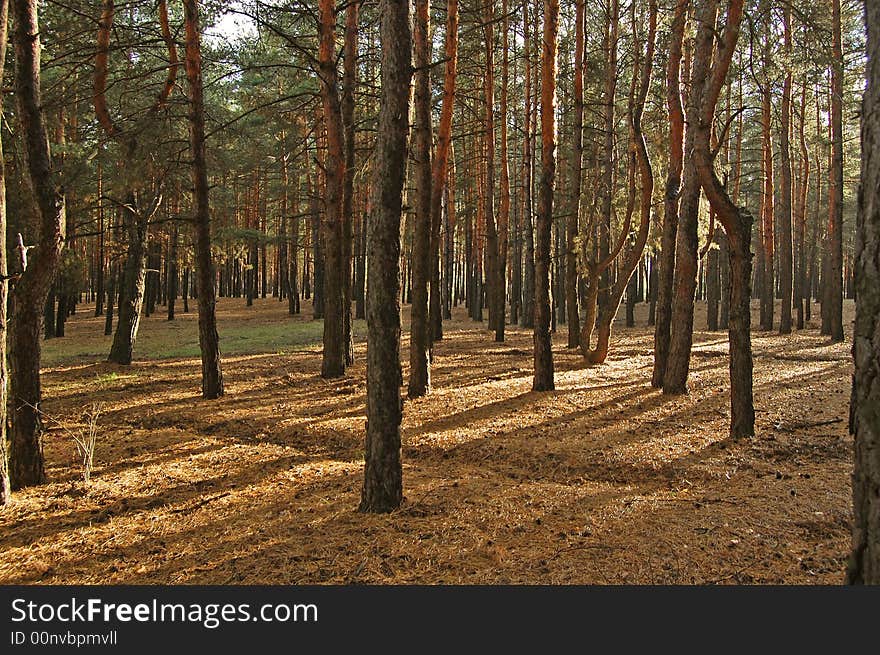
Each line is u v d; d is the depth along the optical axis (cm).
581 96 1575
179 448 830
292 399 1166
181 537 520
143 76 1139
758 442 794
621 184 2289
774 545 471
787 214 2381
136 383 1368
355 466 745
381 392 563
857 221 254
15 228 1300
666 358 1219
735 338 821
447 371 1491
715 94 800
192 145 1177
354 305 3450
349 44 1445
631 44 1938
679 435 848
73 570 460
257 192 3688
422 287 1171
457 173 3020
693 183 1112
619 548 472
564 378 1370
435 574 436
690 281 1128
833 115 2144
